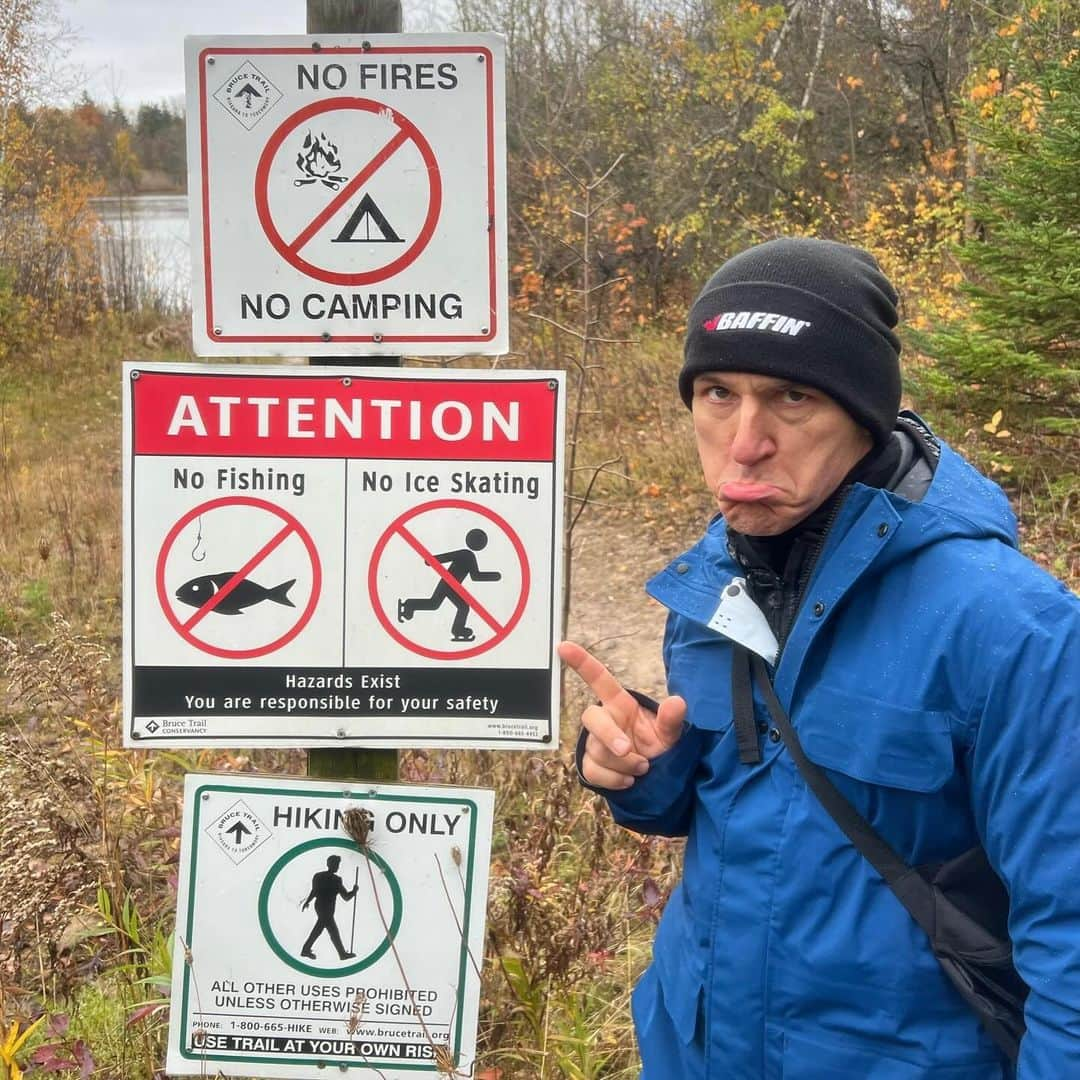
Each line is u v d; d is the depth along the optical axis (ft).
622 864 9.94
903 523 4.53
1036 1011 4.00
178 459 6.20
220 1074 6.59
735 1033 4.78
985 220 20.53
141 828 10.32
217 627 6.27
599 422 31.35
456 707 6.34
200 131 6.11
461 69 6.08
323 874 6.50
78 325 63.46
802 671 4.69
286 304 6.24
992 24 42.16
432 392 6.22
